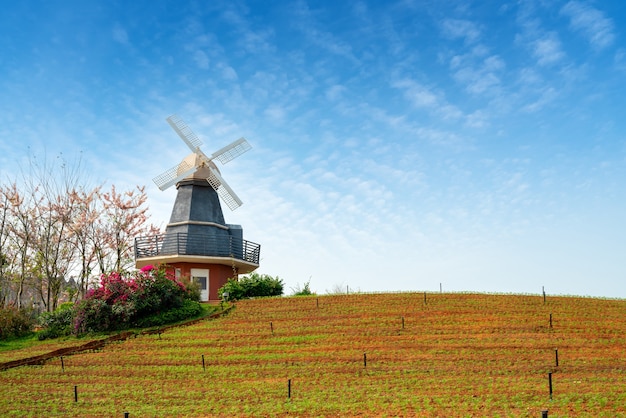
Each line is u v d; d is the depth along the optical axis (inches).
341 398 882.1
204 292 1812.3
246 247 1934.1
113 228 2059.5
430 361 1072.2
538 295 1556.3
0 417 825.5
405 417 784.9
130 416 824.9
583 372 981.8
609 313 1360.7
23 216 1913.1
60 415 832.9
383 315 1390.3
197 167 1924.2
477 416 774.5
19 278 1910.7
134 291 1393.9
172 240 1820.9
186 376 1038.4
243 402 884.6
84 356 1171.9
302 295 1665.8
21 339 1378.0
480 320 1320.1
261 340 1249.4
